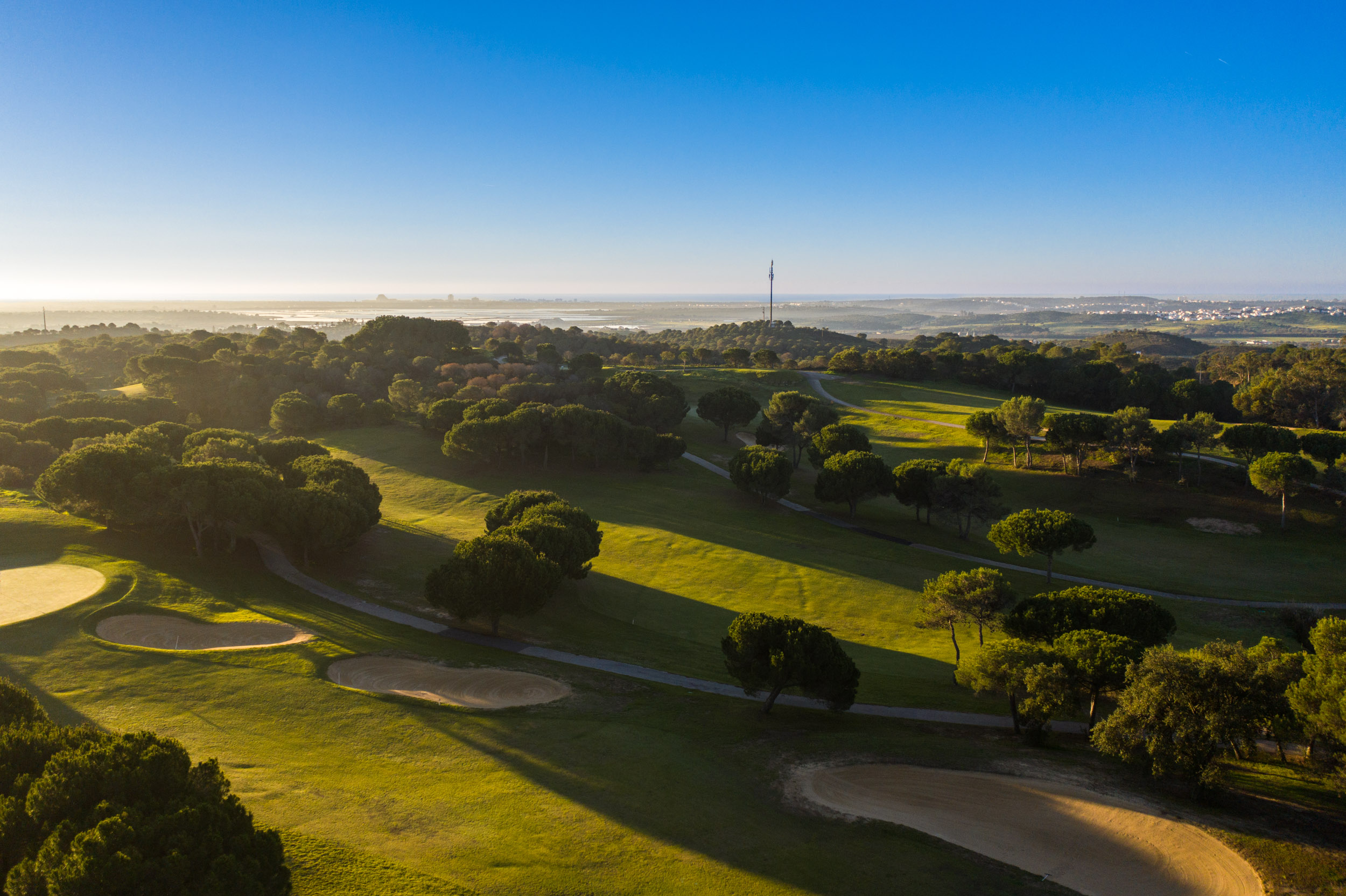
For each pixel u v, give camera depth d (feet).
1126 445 280.10
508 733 100.12
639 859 70.28
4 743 58.95
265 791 76.84
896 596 189.67
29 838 51.96
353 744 93.66
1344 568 210.59
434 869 64.85
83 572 148.77
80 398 329.72
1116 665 99.45
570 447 333.21
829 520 259.19
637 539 227.61
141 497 161.79
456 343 544.62
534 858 68.95
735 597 186.50
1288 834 78.13
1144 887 70.33
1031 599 130.72
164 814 50.70
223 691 105.19
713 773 92.02
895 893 68.28
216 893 48.24
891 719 118.42
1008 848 77.20
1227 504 252.42
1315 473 231.50
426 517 250.16
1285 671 84.07
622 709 114.83
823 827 80.12
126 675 106.73
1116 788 89.15
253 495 169.07
